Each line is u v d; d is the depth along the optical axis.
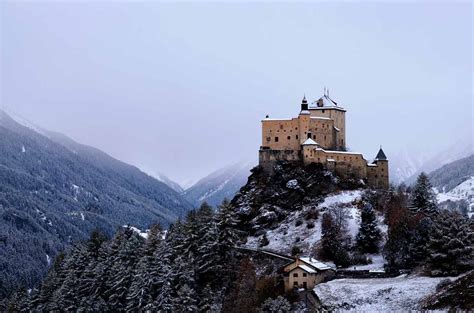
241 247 178.62
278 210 192.75
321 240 169.25
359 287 135.12
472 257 132.75
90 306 168.38
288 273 144.25
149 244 179.88
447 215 150.50
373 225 166.00
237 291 152.88
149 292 158.50
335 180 196.00
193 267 163.00
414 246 147.50
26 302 191.12
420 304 119.75
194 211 190.75
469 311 110.12
